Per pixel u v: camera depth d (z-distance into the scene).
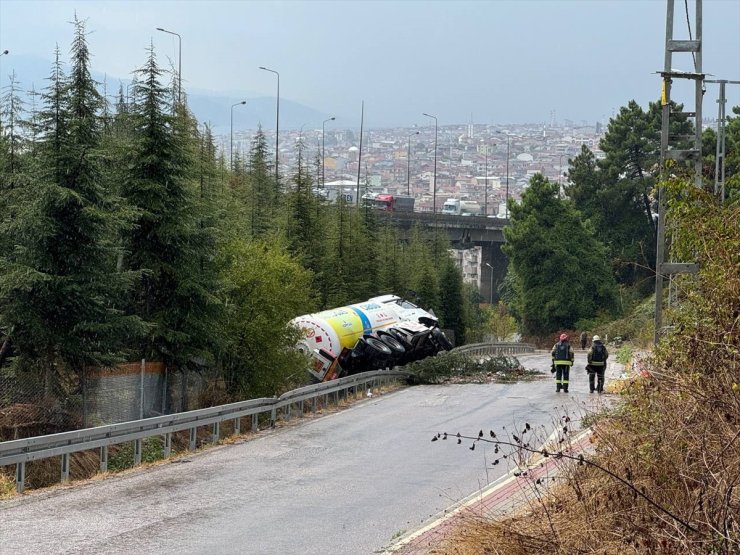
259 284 33.34
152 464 21.34
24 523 14.71
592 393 35.59
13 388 24.41
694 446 10.26
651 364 13.98
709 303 12.16
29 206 24.58
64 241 25.11
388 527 14.55
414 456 22.06
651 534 9.52
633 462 11.02
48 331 24.25
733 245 12.27
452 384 42.56
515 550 10.81
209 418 24.52
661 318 19.02
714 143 71.12
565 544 10.14
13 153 27.00
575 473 11.92
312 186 60.50
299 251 58.06
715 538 8.86
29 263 24.69
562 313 101.44
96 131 26.05
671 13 20.41
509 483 17.16
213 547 13.21
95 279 25.25
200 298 30.09
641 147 104.81
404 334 46.44
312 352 41.31
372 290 70.06
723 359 10.81
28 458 17.83
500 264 153.38
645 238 103.88
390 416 30.31
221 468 20.52
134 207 28.03
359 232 68.19
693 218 13.66
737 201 13.59
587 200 107.69
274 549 13.13
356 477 19.20
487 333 108.75
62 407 24.69
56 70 25.25
